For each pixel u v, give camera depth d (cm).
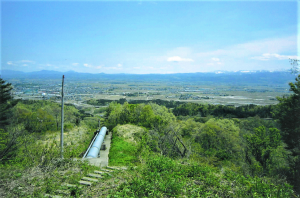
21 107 4406
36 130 2914
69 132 2866
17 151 1094
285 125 2117
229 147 2861
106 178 772
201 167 861
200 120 5622
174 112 6869
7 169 789
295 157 1978
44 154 907
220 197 645
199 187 682
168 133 1691
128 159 1471
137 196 600
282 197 669
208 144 2888
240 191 681
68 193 643
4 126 2919
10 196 602
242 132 3897
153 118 3200
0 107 2997
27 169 795
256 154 2445
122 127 2795
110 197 608
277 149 2320
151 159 922
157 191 615
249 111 5825
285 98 2130
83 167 895
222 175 843
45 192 643
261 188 697
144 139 1495
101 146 1920
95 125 4403
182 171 806
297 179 1431
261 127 2538
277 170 1819
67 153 987
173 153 1503
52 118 3597
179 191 645
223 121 4153
